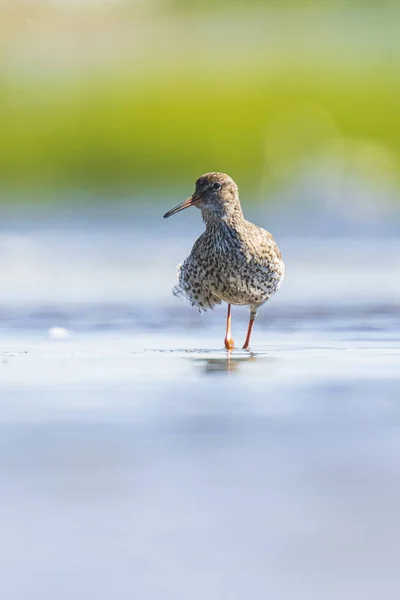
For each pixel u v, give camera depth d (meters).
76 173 36.00
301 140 36.69
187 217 28.11
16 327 15.81
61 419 9.85
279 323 16.33
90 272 20.78
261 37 52.69
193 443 8.94
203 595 6.12
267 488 7.75
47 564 6.53
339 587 6.20
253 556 6.59
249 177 35.72
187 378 11.85
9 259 22.23
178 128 37.25
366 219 28.86
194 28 53.78
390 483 7.83
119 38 47.53
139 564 6.52
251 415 9.93
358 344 14.38
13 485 7.87
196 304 15.33
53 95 39.16
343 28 54.12
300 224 27.80
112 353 13.71
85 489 7.76
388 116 38.16
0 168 35.81
